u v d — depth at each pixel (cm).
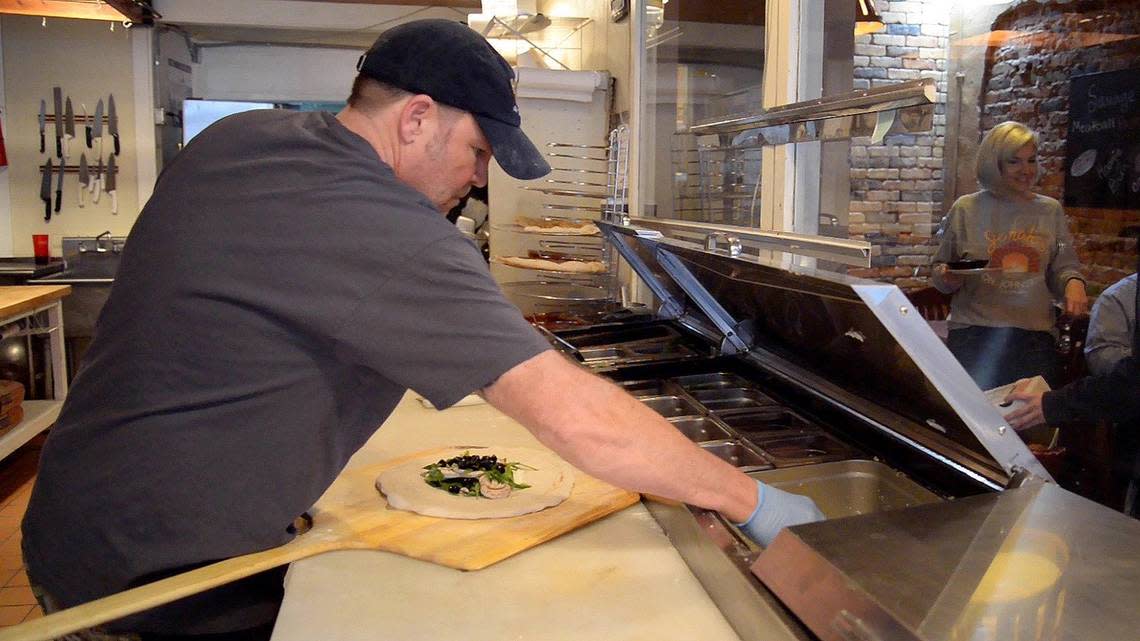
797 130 168
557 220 343
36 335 404
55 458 122
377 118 119
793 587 93
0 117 536
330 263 108
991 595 81
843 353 160
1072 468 144
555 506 145
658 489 117
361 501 148
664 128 306
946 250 179
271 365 113
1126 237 136
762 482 137
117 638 120
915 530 97
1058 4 150
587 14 394
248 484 116
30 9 438
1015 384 157
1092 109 142
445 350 107
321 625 108
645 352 246
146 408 113
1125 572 85
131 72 541
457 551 127
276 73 616
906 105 119
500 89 120
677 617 110
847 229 206
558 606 113
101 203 554
